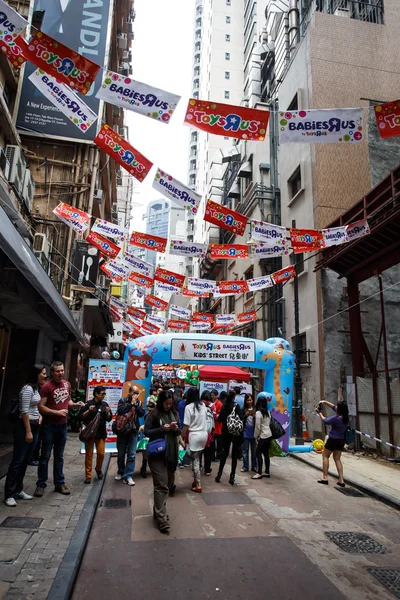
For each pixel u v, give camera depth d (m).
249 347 12.03
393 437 11.00
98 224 9.43
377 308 14.68
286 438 11.84
